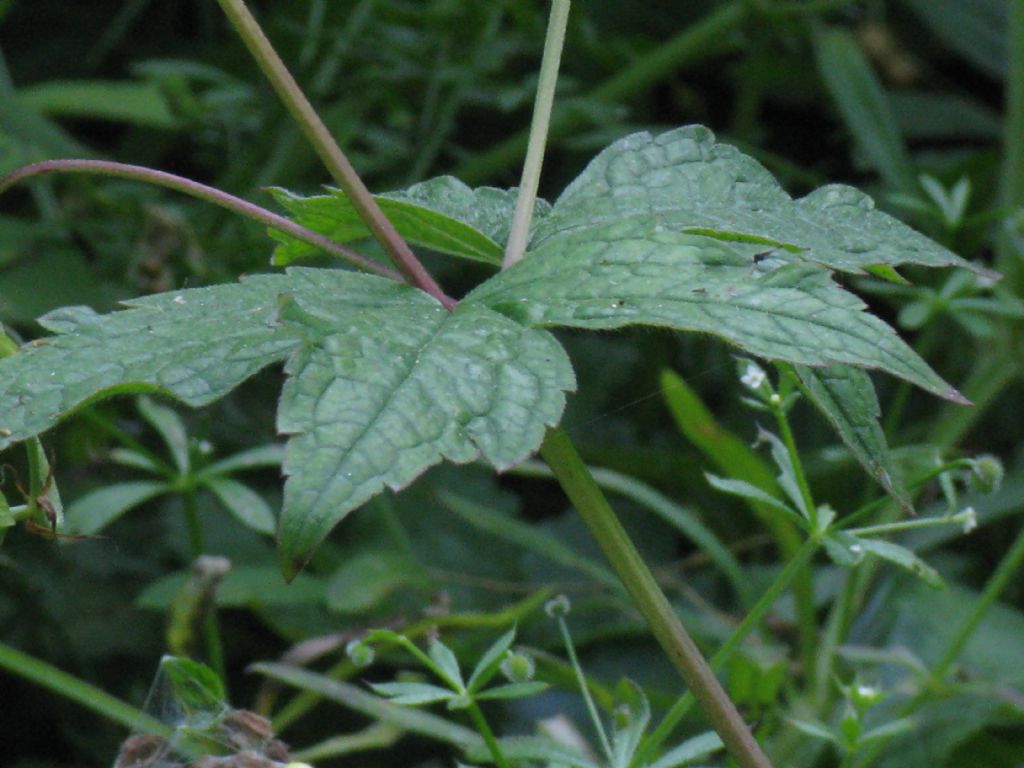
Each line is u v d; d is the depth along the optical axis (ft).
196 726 1.82
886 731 1.94
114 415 2.58
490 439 1.69
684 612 2.36
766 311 1.72
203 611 2.08
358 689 2.10
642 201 1.85
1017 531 2.90
